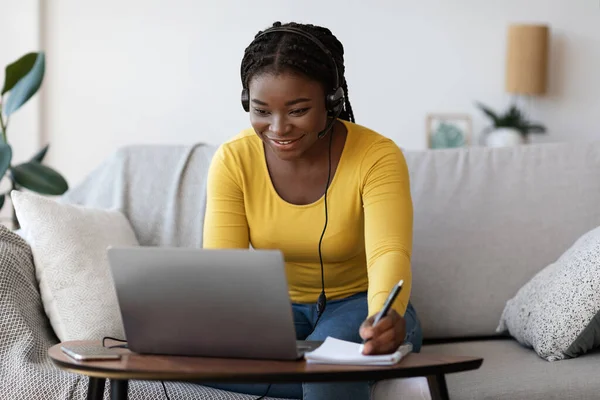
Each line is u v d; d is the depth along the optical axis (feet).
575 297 6.07
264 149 5.69
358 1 12.57
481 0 12.81
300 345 4.22
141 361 3.83
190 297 3.85
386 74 12.71
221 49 12.33
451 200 7.43
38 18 11.77
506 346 6.82
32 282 6.14
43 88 12.05
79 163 12.21
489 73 12.89
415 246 7.32
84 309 6.12
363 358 3.75
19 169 9.11
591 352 6.27
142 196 7.56
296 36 4.85
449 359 3.88
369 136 5.64
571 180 7.50
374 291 4.68
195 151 7.76
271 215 5.64
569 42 13.03
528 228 7.38
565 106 13.10
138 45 12.19
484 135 12.78
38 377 5.41
